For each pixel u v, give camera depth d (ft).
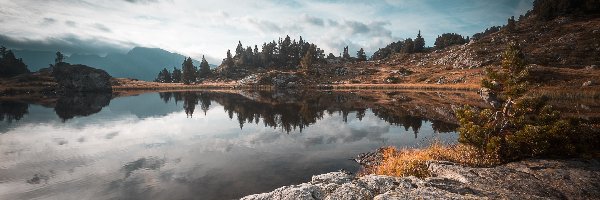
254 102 261.24
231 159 80.28
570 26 631.97
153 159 80.79
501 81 64.28
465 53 606.55
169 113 188.96
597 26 571.69
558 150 54.39
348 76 613.93
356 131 124.26
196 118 166.40
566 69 334.44
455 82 433.89
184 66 635.25
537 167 48.16
